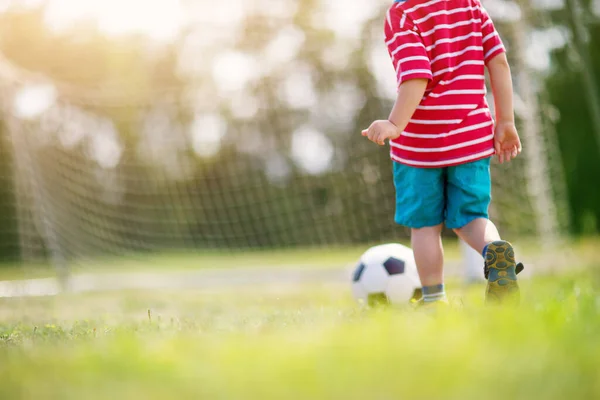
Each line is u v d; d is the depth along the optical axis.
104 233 12.39
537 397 1.26
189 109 16.61
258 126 17.72
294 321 2.92
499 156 3.22
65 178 11.27
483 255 2.88
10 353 1.99
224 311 4.96
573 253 10.01
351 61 17.58
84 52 18.75
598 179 18.06
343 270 11.34
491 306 2.66
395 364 1.49
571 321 2.14
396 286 4.27
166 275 12.03
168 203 14.98
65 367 1.62
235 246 15.67
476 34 3.18
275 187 16.75
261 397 1.29
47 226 9.54
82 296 7.87
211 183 16.36
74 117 12.24
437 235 3.15
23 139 9.62
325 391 1.30
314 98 18.23
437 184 3.10
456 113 3.06
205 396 1.31
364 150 15.40
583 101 17.69
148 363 1.60
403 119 2.98
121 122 14.87
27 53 17.42
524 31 7.98
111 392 1.37
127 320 4.27
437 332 1.87
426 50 3.07
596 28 17.03
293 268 12.63
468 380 1.36
